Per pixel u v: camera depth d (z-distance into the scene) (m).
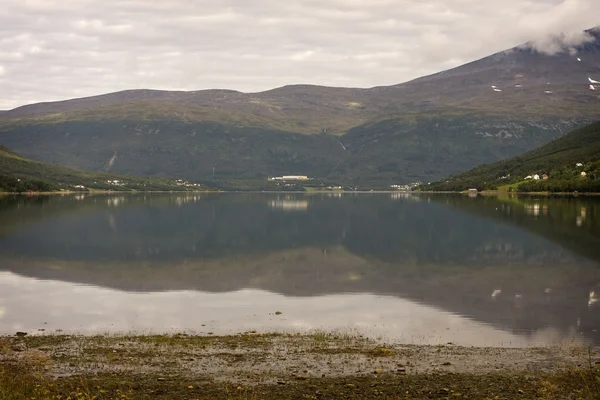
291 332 41.62
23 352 35.19
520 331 42.16
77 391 27.39
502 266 76.19
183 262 80.94
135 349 35.94
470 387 28.53
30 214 173.75
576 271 71.38
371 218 167.38
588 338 40.12
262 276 69.25
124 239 109.31
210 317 47.12
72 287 61.28
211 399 26.70
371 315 47.91
